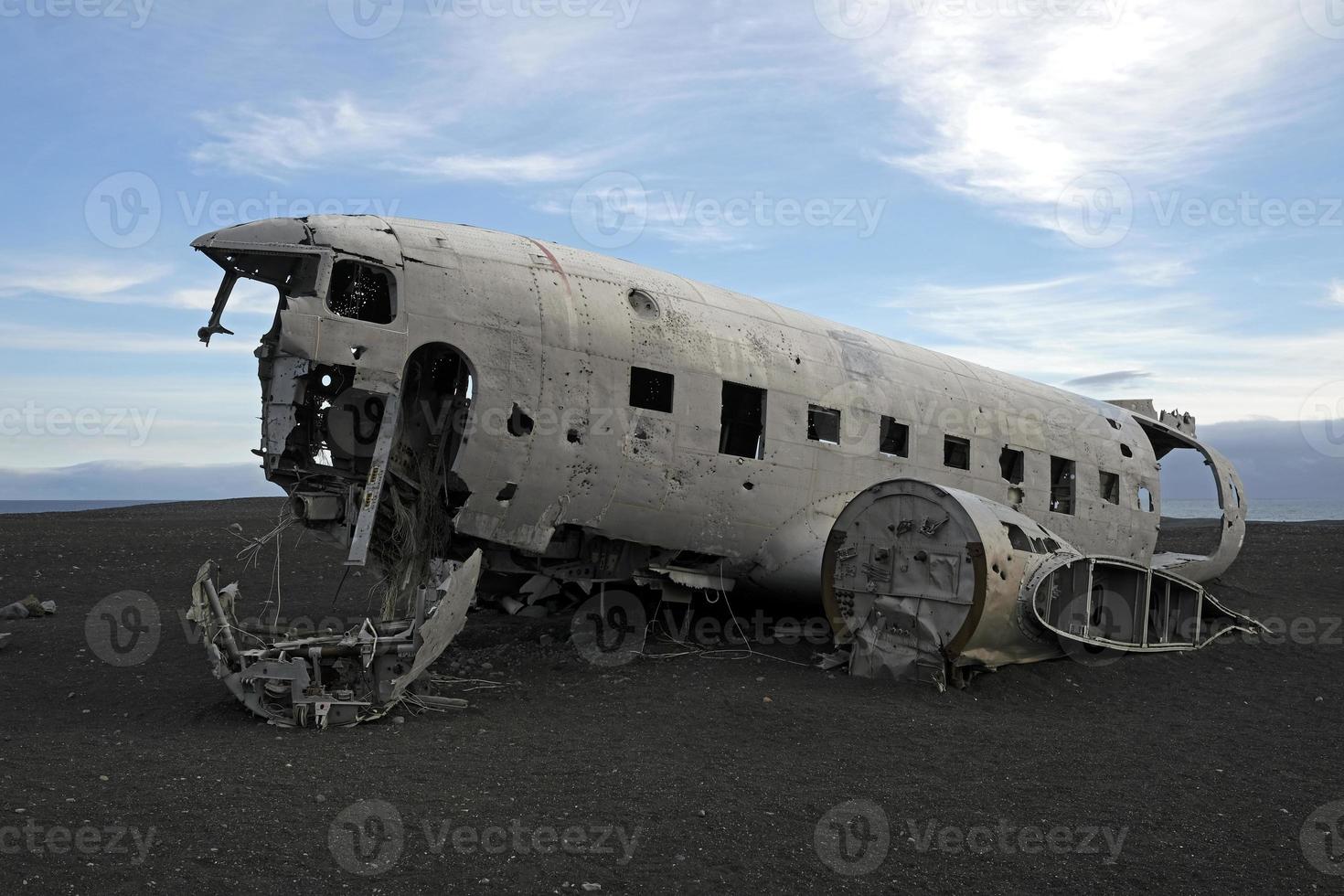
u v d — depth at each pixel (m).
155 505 38.56
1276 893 5.07
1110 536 16.45
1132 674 11.55
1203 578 18.69
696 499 11.26
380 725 7.82
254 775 6.14
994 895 4.92
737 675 10.25
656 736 7.85
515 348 9.99
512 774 6.53
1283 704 10.25
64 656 10.55
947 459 14.69
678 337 11.27
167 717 7.91
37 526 24.39
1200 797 6.73
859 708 9.08
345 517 10.08
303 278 10.05
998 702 9.85
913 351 14.83
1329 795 6.89
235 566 18.61
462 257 10.14
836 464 12.46
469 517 9.89
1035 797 6.59
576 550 11.29
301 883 4.57
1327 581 20.38
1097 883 5.13
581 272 11.03
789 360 12.34
